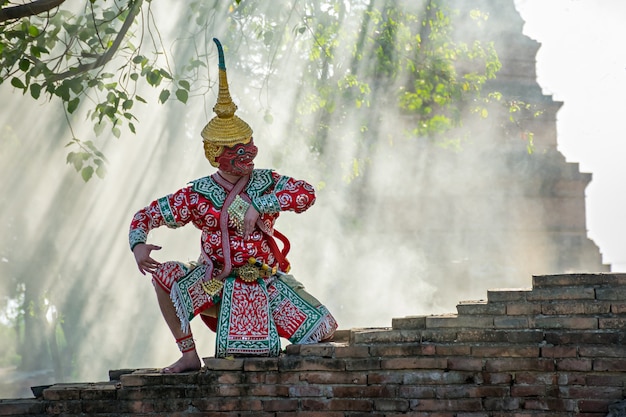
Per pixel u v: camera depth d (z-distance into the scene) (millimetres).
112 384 6449
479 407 5832
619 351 5691
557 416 5730
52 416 6148
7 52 9352
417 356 5953
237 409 6055
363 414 5941
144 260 6242
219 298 6430
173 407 6102
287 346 6168
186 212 6312
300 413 5996
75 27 10055
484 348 5879
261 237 6398
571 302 5883
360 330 6258
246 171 6289
